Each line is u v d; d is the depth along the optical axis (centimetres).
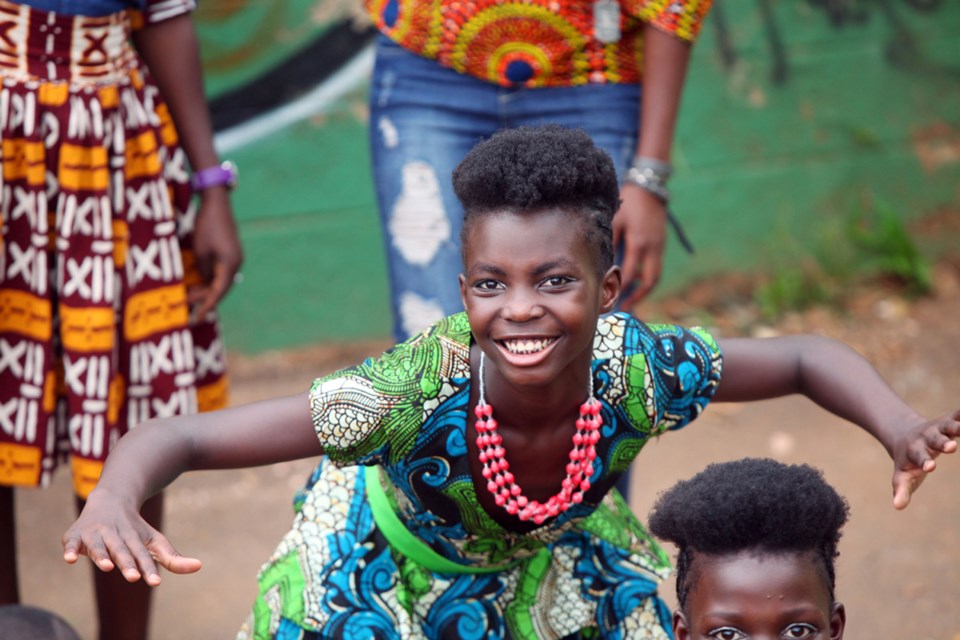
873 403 279
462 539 290
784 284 734
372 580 296
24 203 365
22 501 550
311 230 673
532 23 375
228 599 475
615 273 261
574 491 282
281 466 582
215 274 409
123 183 374
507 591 302
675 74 378
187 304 407
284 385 659
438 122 388
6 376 375
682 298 739
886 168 763
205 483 565
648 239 382
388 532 298
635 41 383
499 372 265
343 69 660
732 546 246
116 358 381
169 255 387
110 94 370
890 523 522
